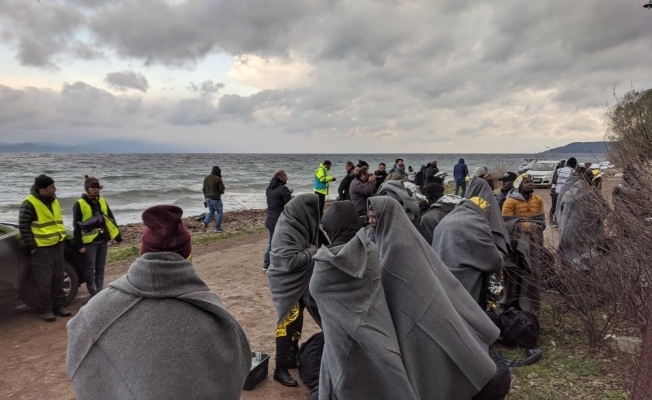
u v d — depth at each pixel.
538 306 5.37
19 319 6.52
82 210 6.95
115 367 1.77
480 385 3.31
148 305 1.86
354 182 9.71
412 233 3.45
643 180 3.90
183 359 1.80
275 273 4.50
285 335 4.50
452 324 3.28
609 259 4.49
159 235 1.98
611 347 4.57
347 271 3.09
